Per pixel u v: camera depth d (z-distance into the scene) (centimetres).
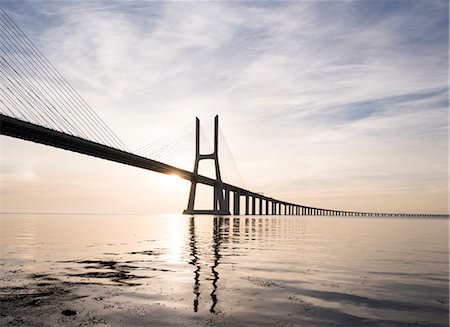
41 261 2202
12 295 1340
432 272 1912
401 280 1678
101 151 7575
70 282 1568
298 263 2198
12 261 2189
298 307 1212
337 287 1509
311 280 1650
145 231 5828
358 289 1476
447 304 1262
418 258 2512
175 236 4669
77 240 3841
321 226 9131
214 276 1736
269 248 3153
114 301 1268
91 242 3606
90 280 1616
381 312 1170
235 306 1217
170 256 2517
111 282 1575
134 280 1622
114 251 2808
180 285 1526
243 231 6041
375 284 1578
